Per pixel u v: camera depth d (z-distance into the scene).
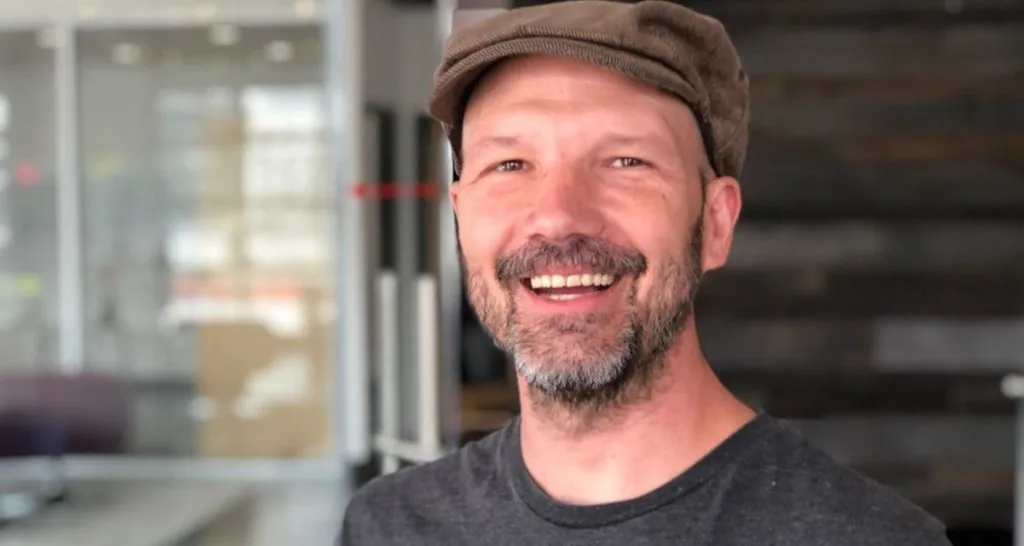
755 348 2.54
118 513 2.72
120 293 3.69
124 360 3.65
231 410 3.54
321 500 3.04
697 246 0.88
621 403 0.85
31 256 3.73
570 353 0.83
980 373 2.48
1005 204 2.46
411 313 2.48
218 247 3.61
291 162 3.54
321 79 3.49
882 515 0.81
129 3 3.55
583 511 0.85
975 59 2.45
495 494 0.92
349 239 2.68
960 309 2.48
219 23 3.53
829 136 2.50
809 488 0.84
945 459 2.48
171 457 3.41
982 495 2.47
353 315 2.66
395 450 2.51
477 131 0.89
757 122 2.53
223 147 3.59
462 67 0.86
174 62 3.60
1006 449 2.46
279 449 3.45
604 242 0.82
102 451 3.24
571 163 0.84
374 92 2.63
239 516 2.93
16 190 3.71
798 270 2.52
